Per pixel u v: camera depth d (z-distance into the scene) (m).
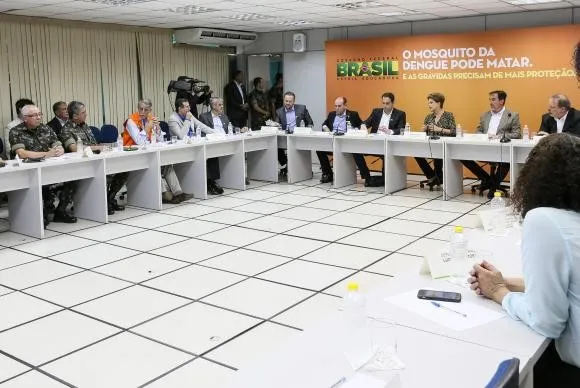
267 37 11.09
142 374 2.99
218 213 6.74
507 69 8.70
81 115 6.94
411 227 5.92
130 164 6.68
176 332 3.49
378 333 1.86
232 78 11.41
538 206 1.84
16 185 5.62
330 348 1.78
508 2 7.61
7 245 5.50
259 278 4.43
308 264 4.76
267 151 8.73
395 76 9.65
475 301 2.12
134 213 6.81
